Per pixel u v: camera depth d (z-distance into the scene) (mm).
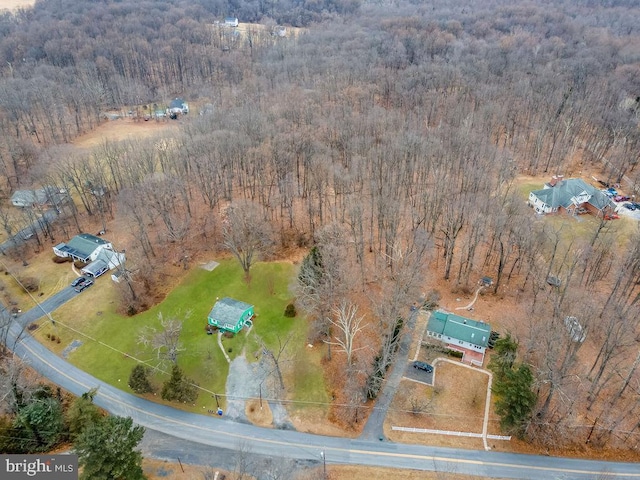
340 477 57312
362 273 85438
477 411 64750
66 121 147250
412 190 109500
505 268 89438
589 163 129250
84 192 106375
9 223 103812
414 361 71688
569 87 149250
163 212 93562
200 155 105062
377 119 122000
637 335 73688
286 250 95562
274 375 70500
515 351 63938
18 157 123125
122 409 66750
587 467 58469
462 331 72812
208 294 86062
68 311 83438
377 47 192250
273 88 157000
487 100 140250
